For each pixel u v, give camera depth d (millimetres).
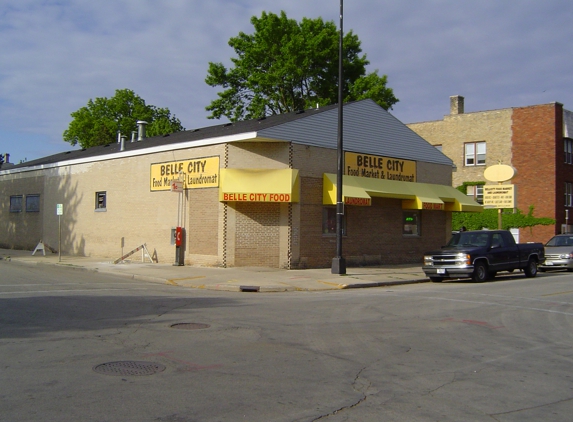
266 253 22328
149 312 11852
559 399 6520
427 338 9836
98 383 6594
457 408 6109
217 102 46125
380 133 26203
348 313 12352
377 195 24484
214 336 9461
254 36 45188
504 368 7922
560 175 40719
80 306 12484
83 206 30078
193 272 20875
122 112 61188
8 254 31203
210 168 22750
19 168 35781
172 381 6762
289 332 9992
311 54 42281
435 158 28906
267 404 6020
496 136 43094
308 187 22906
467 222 43594
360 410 5938
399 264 26734
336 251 21781
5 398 5984
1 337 9047
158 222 25156
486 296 15734
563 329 10992
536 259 22531
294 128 22500
